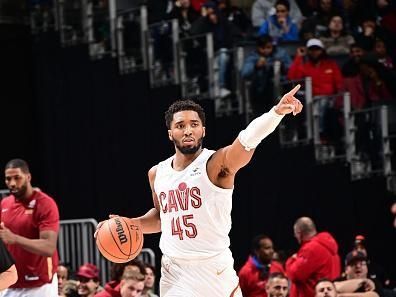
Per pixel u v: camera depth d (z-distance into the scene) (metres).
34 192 16.25
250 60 25.39
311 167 24.66
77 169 29.38
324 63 25.91
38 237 16.19
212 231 11.45
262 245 20.16
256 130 10.80
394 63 27.33
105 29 28.75
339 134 24.67
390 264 24.59
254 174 25.59
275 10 28.14
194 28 27.67
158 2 28.95
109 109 28.52
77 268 24.86
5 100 30.81
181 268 11.62
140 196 27.72
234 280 11.70
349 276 19.67
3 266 12.22
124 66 28.19
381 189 24.52
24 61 31.05
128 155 28.02
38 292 16.11
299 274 19.70
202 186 11.33
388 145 24.72
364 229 24.52
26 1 31.16
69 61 29.56
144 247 26.98
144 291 18.28
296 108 10.71
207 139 26.03
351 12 28.45
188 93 26.52
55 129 30.00
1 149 30.62
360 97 26.39
